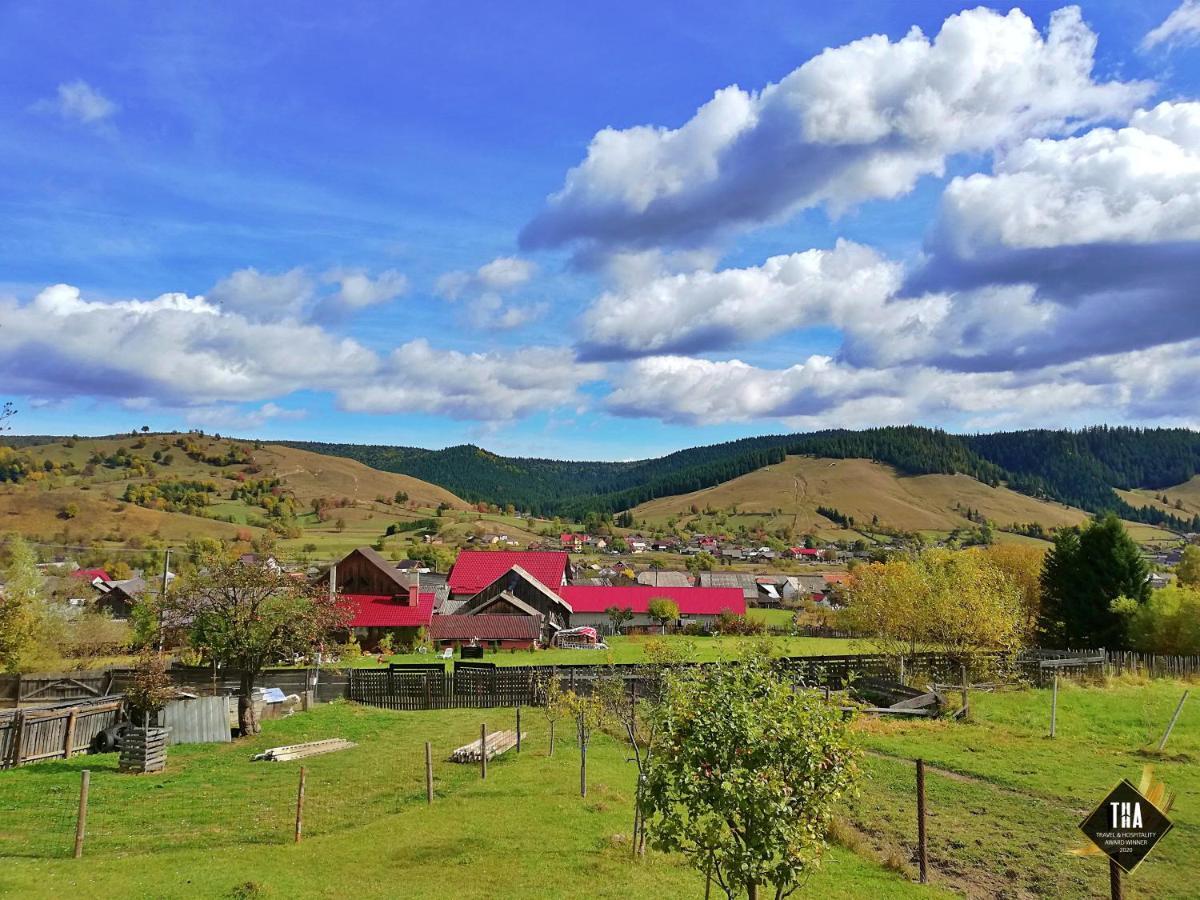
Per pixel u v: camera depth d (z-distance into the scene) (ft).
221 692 132.98
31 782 81.05
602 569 522.88
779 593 480.23
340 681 143.02
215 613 109.09
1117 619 216.54
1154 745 104.22
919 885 56.34
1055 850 65.21
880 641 173.78
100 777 84.17
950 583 151.94
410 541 594.65
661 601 315.99
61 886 49.44
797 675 53.06
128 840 62.08
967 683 141.90
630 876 53.62
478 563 326.85
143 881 50.80
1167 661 169.48
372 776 84.38
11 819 67.31
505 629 243.60
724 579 452.76
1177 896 56.80
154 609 155.94
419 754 96.12
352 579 248.73
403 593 248.32
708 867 35.73
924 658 165.48
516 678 140.36
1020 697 139.33
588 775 83.05
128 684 124.67
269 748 100.78
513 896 49.62
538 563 326.44
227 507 648.79
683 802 35.83
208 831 64.95
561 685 137.49
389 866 55.47
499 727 116.26
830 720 36.14
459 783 80.89
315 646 118.62
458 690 140.36
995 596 145.38
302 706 132.98
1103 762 94.27
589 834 62.69
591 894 50.11
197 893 48.75
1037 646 236.63
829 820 36.42
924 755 98.07
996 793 81.92
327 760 93.20
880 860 61.67
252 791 78.28
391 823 66.03
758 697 37.63
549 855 57.41
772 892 52.47
